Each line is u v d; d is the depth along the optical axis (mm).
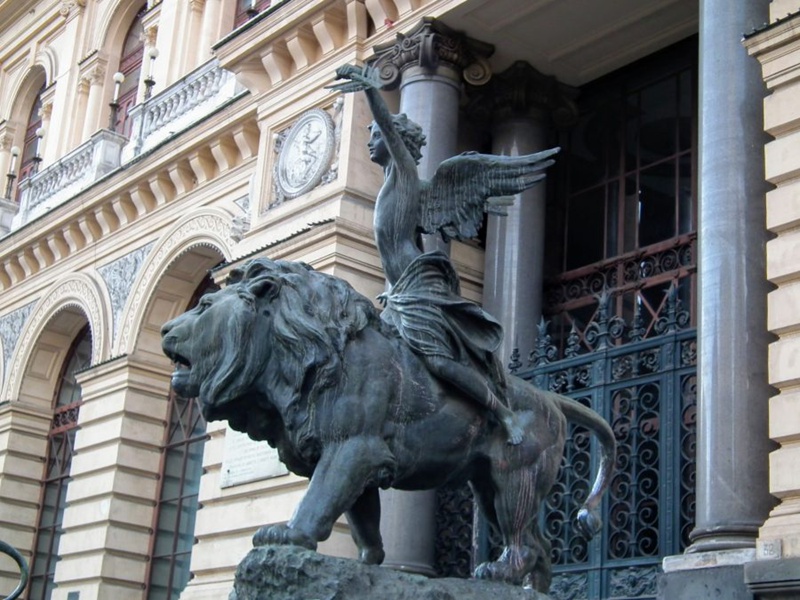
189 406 18859
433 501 12430
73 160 22188
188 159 18344
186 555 17906
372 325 5746
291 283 5668
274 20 15414
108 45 24359
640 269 13484
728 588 8680
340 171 14188
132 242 19703
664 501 10625
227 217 17344
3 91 27812
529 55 14438
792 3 10086
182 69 21172
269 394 5578
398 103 14297
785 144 9586
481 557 11820
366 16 14680
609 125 14656
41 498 21672
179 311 19172
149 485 18703
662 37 14031
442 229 6168
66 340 22141
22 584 6613
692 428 10672
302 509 5316
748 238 9586
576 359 11797
